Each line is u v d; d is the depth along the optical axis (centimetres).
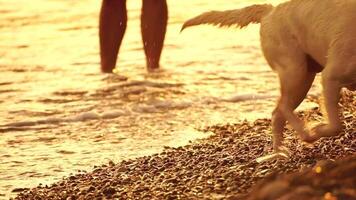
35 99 2216
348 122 1518
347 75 1230
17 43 3088
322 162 1148
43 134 1889
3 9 3922
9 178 1556
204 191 1202
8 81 2434
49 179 1540
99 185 1369
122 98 2186
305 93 1335
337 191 972
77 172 1562
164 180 1311
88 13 3769
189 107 2077
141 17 2484
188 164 1421
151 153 1669
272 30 1317
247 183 1200
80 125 1955
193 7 3681
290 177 1034
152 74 2444
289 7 1301
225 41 2900
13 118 2031
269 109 2033
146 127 1903
